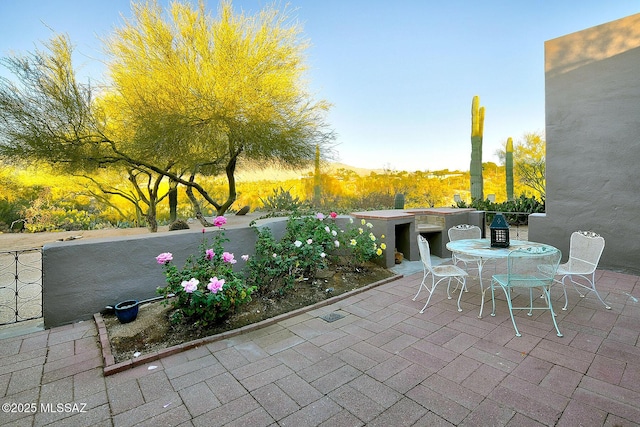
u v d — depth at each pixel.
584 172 5.12
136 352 2.59
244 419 1.83
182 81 5.72
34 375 2.29
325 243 4.65
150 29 5.68
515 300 3.77
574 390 2.04
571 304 3.58
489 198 10.93
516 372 2.26
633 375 2.19
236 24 5.91
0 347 2.71
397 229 6.13
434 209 6.98
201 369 2.38
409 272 5.16
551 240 5.51
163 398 2.03
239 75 5.85
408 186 14.70
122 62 6.11
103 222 12.68
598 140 4.96
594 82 4.96
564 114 5.28
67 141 5.61
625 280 4.45
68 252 3.19
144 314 3.29
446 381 2.17
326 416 1.84
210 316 2.96
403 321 3.24
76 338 2.88
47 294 3.10
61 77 5.29
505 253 3.27
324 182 12.96
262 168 8.16
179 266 3.84
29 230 10.64
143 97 5.71
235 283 3.15
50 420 1.83
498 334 2.89
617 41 4.72
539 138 13.31
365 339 2.85
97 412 1.90
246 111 6.09
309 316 3.42
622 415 1.79
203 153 6.81
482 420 1.78
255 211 12.14
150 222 9.73
